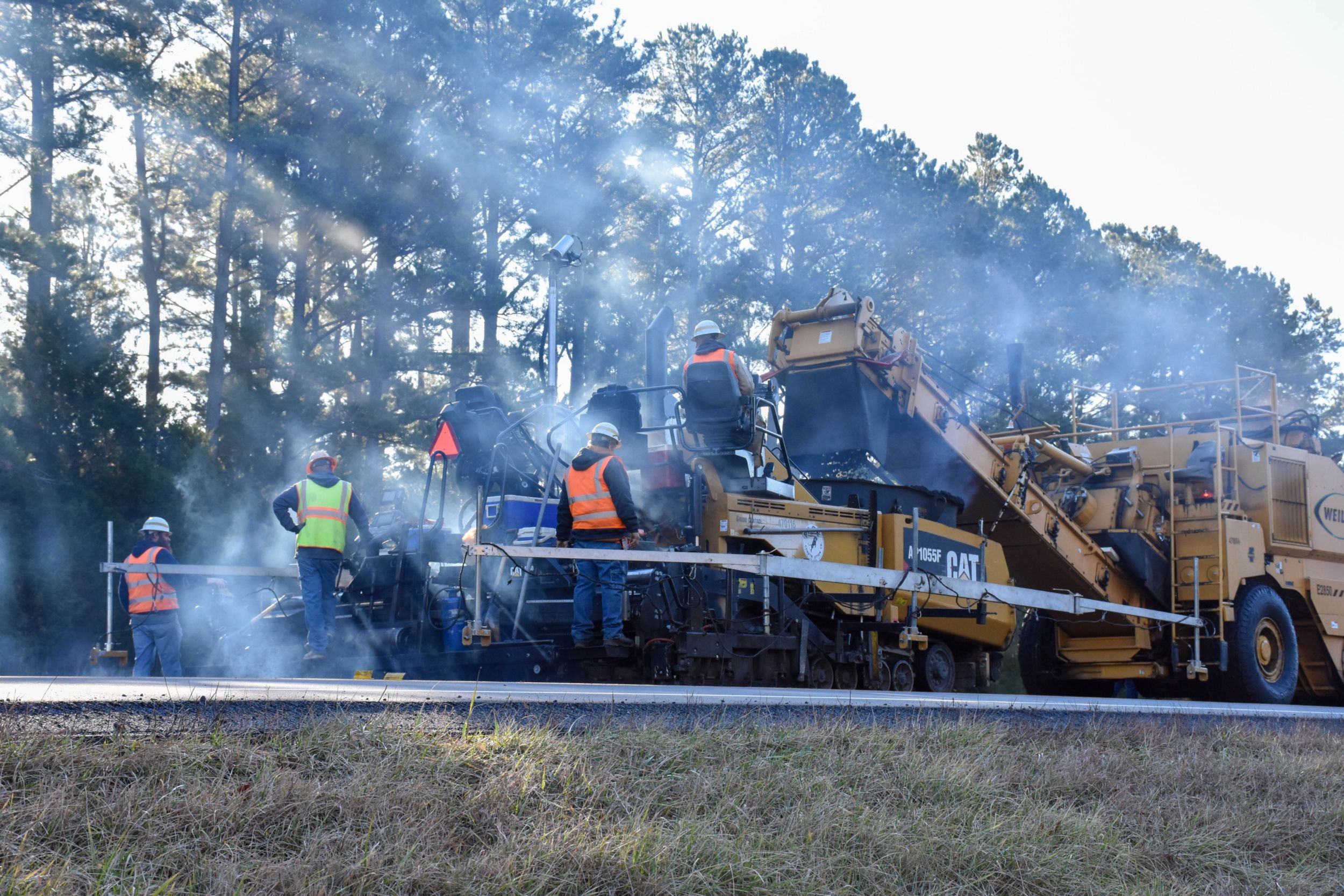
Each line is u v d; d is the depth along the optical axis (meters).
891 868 4.61
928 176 34.34
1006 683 29.55
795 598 11.01
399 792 4.22
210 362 28.84
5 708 4.20
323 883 3.61
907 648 12.06
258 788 4.06
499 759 4.70
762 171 33.84
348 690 5.60
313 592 10.20
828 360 12.95
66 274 23.09
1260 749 7.93
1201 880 5.22
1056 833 5.28
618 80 32.50
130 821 3.77
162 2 25.38
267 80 28.16
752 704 6.05
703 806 4.79
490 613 9.83
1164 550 15.43
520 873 3.91
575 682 9.48
